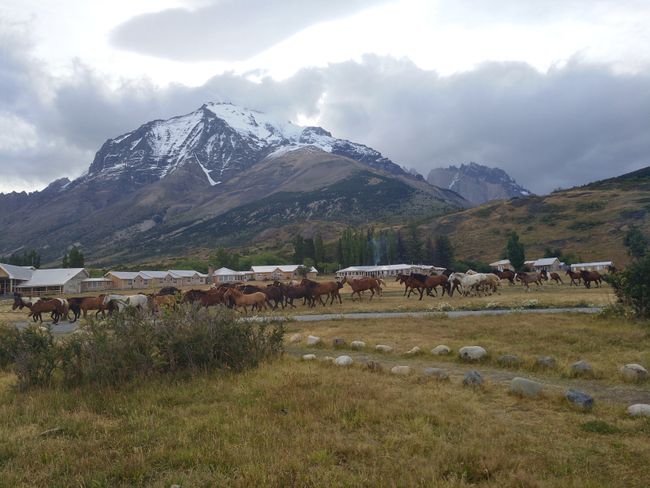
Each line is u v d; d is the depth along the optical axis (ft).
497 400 29.76
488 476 18.39
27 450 21.80
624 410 26.99
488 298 122.52
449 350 47.65
